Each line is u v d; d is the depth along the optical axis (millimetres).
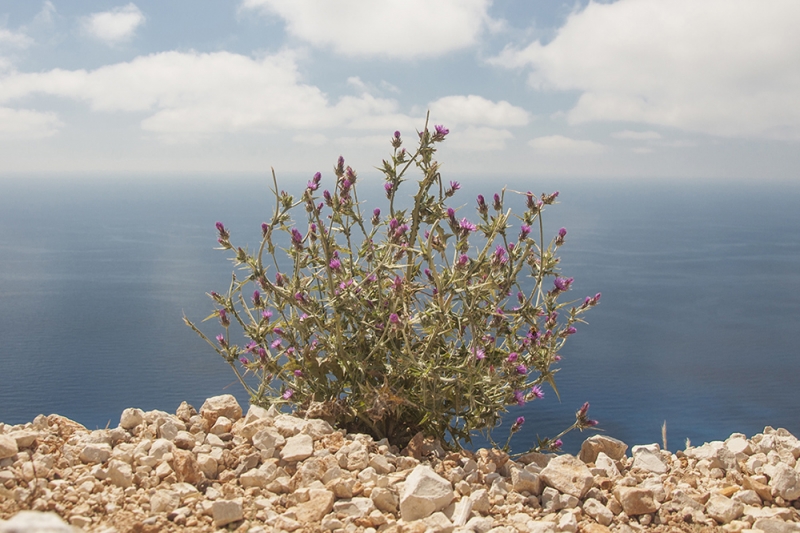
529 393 5180
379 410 4812
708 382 129500
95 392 114375
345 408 5078
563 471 4340
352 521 3635
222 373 130125
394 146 5441
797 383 130625
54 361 138625
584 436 68438
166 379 124438
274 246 5250
